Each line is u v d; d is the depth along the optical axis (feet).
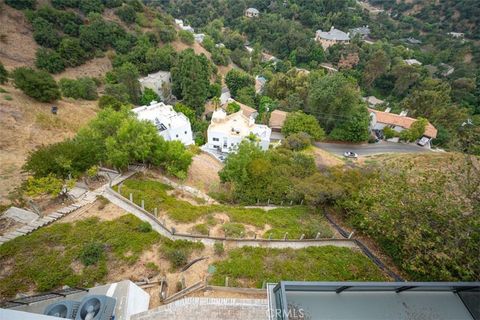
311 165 96.27
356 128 152.46
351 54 285.02
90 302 30.66
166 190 74.74
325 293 28.45
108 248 48.42
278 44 327.47
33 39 183.62
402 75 243.81
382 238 55.98
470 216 41.22
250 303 40.47
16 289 40.32
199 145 150.61
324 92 148.77
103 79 188.24
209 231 58.29
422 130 160.45
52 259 45.11
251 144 98.43
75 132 105.81
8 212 56.80
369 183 67.05
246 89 222.48
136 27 226.17
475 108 230.48
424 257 42.39
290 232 61.82
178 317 37.86
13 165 75.31
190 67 181.47
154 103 147.33
